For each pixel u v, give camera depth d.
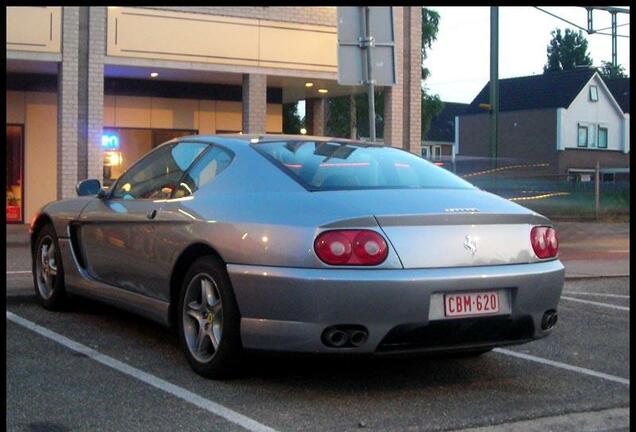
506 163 43.81
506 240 5.33
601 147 48.41
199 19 16.83
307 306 4.90
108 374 5.59
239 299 5.18
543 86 49.25
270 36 17.45
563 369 6.23
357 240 4.93
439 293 5.02
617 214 30.17
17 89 18.64
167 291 5.89
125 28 16.31
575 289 10.68
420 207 5.18
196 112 20.00
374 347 4.95
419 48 19.22
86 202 7.04
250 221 5.24
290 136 6.35
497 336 5.29
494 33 23.94
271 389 5.38
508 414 5.08
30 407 4.90
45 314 7.38
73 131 16.06
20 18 15.55
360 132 33.97
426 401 5.28
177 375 5.61
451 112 60.41
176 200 5.94
